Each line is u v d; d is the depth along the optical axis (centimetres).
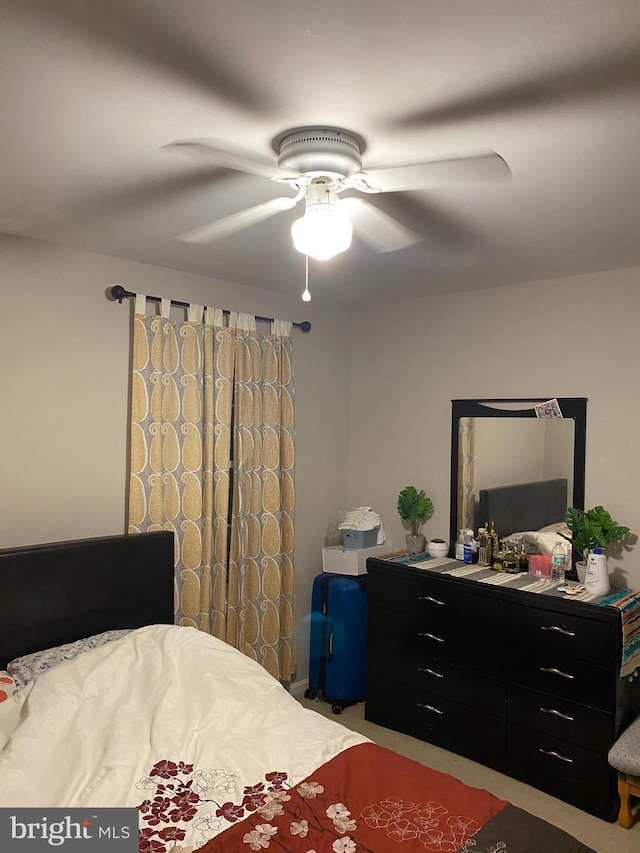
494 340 362
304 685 398
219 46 128
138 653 242
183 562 323
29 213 238
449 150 176
